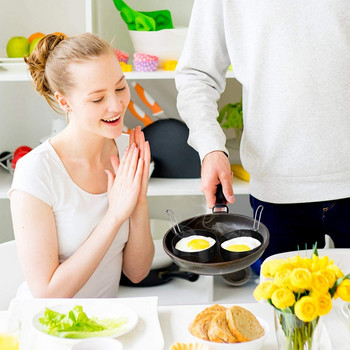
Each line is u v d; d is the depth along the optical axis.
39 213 1.44
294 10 1.57
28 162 1.47
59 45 1.45
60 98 1.47
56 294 1.44
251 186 1.78
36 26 2.61
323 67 1.59
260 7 1.59
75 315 1.22
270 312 1.30
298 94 1.60
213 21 1.70
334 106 1.61
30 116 2.71
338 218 1.71
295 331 1.04
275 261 1.06
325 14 1.56
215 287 2.48
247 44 1.65
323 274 1.02
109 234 1.48
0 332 1.16
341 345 1.18
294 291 1.02
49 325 1.20
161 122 2.47
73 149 1.51
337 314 1.25
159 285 2.45
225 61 1.78
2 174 2.58
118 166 1.56
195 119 1.66
